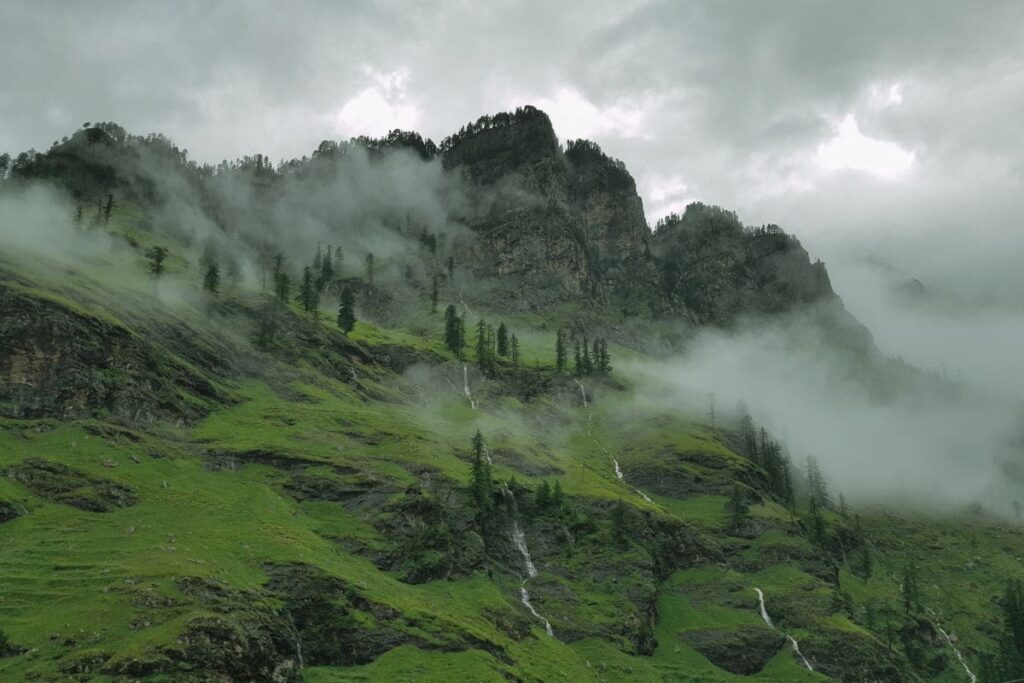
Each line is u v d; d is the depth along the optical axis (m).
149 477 132.25
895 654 177.38
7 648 83.06
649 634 158.00
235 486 141.12
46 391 142.38
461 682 104.94
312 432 172.62
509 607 139.62
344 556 129.88
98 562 102.00
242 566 110.81
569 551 172.50
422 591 132.25
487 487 166.50
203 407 168.00
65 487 119.31
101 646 85.12
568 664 131.38
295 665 99.25
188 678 84.81
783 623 177.25
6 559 98.94
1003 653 193.00
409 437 186.12
